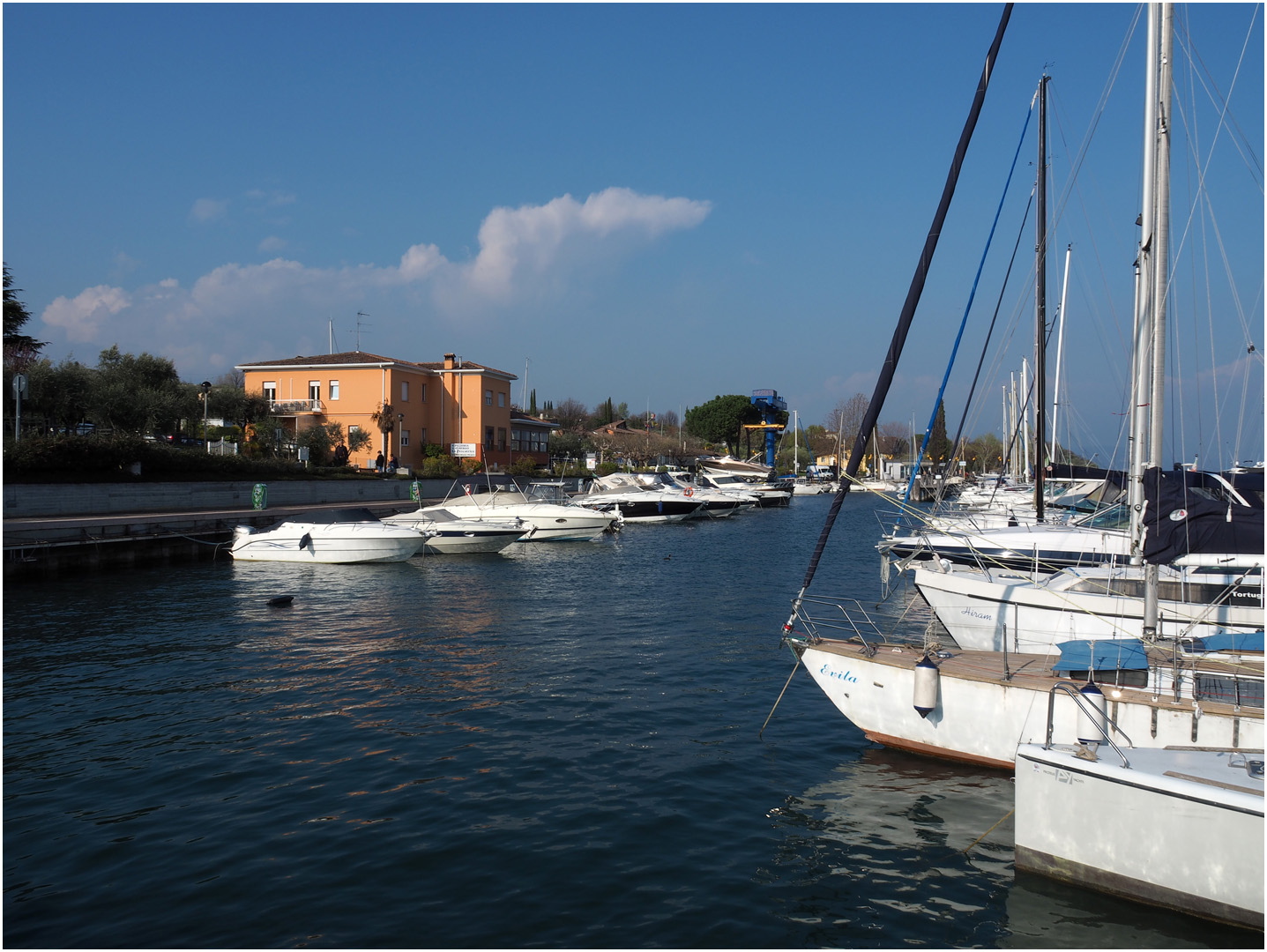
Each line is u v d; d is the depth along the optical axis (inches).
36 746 445.7
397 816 360.8
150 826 351.3
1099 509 902.4
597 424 5083.7
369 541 1179.3
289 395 2327.8
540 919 281.1
